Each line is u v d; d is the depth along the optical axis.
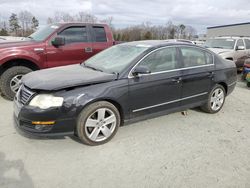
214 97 4.82
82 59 6.15
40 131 3.05
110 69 3.73
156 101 3.87
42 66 5.58
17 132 3.71
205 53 4.62
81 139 3.30
